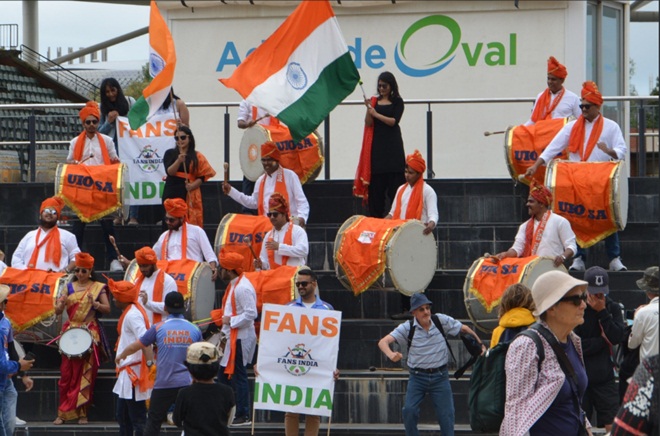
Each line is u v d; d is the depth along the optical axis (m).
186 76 25.06
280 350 15.46
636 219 20.30
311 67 17.41
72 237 18.41
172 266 17.23
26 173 23.78
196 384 13.15
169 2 24.91
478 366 10.23
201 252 17.89
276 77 17.42
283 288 16.70
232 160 24.03
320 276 18.83
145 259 16.39
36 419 17.38
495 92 24.34
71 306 17.09
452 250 19.58
